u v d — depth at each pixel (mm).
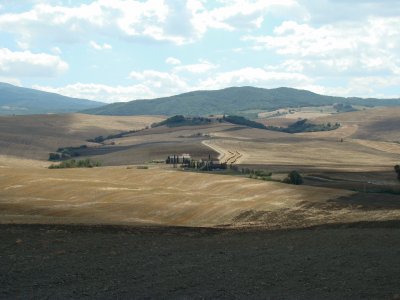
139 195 95500
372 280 26641
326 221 60406
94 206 86750
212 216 76125
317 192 90688
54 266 30078
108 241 38812
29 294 24453
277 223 64500
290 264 30766
